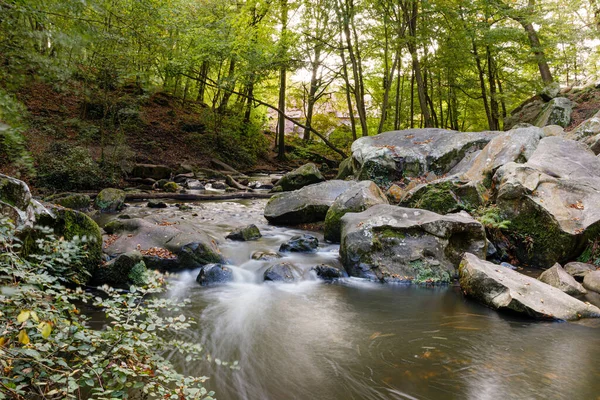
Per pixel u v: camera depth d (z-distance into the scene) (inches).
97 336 92.9
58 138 538.0
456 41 569.6
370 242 237.8
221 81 606.5
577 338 154.9
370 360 139.9
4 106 88.0
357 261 235.9
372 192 319.3
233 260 255.0
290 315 179.5
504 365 135.4
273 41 647.8
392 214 259.4
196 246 234.7
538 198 253.6
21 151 95.0
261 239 313.0
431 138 431.2
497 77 668.7
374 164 402.3
